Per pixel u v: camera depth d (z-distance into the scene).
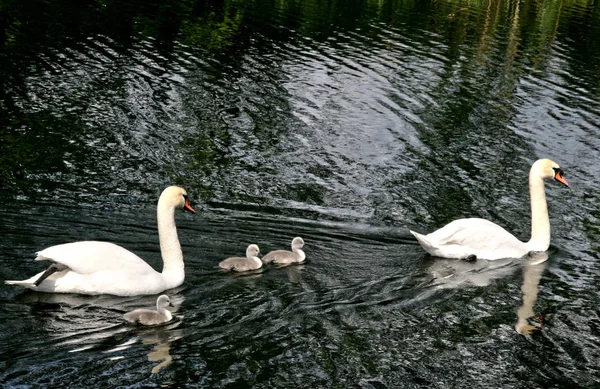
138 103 23.28
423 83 27.03
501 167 20.42
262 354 10.59
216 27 33.03
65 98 23.17
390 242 15.61
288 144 21.11
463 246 14.96
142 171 18.55
